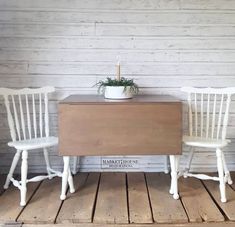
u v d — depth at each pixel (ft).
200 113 9.20
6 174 9.34
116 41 9.11
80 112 7.20
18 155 8.05
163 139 7.29
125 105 7.21
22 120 8.50
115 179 8.91
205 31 9.11
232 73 9.22
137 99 7.86
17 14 8.97
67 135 7.24
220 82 9.25
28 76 9.18
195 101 8.75
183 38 9.12
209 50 9.16
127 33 9.09
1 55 9.09
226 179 8.21
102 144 7.25
